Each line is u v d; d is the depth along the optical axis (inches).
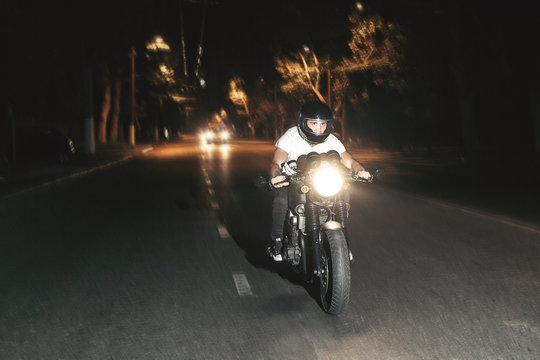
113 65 1752.0
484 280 255.1
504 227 387.2
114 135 2078.0
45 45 972.6
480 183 681.6
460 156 1054.4
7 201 543.2
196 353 175.3
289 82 1859.0
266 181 215.3
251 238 360.8
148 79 2212.1
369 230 380.2
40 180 727.7
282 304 222.8
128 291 241.9
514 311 211.5
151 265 288.5
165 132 2979.8
